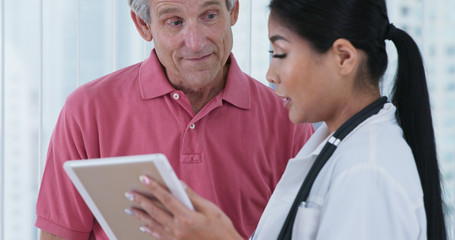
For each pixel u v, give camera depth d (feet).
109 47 7.06
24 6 6.87
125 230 4.00
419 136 3.84
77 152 5.26
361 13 3.58
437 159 3.87
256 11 7.04
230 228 3.49
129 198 3.48
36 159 7.06
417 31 7.34
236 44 7.02
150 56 5.35
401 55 3.87
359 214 3.26
